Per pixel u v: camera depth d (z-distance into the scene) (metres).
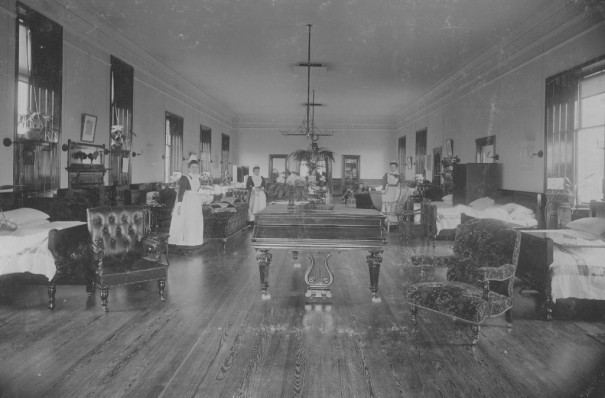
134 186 9.46
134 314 4.42
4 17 5.72
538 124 7.84
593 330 4.05
